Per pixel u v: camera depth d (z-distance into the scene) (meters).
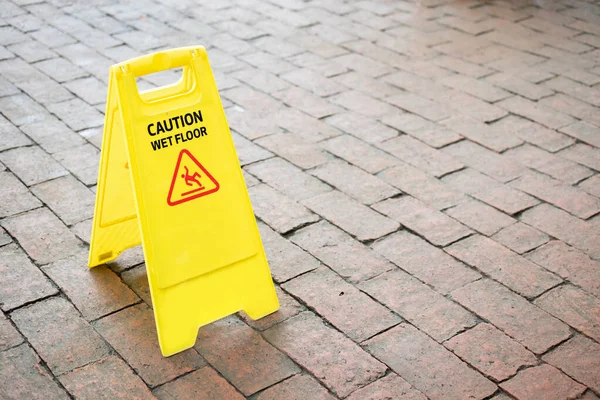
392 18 6.73
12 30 6.22
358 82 5.50
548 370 2.99
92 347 3.08
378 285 3.46
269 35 6.30
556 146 4.68
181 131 2.92
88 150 4.54
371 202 4.10
